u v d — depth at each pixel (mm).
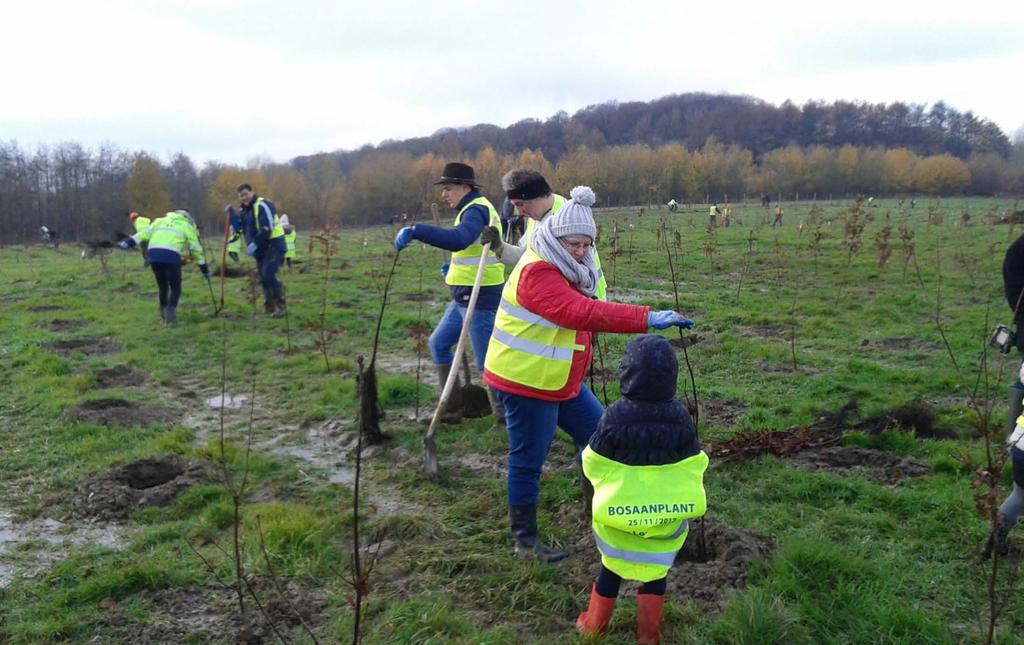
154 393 7734
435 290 15445
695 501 3135
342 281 16922
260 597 3836
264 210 11688
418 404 7074
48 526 4758
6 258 28734
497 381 4039
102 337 10516
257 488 5309
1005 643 3359
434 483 5270
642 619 3297
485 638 3426
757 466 5422
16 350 9555
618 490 3129
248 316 11898
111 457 5781
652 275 16781
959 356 8695
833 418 6316
